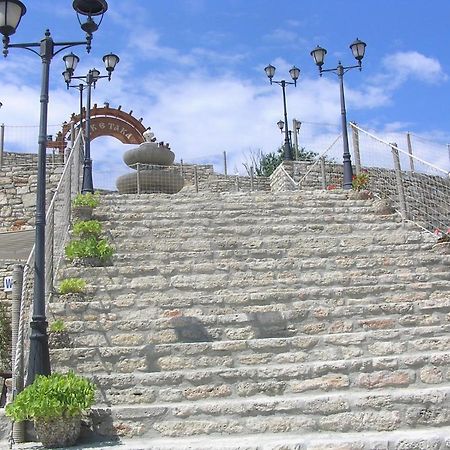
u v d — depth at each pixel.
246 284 8.23
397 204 12.02
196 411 5.52
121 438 5.46
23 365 6.01
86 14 7.05
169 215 10.45
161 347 6.48
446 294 8.10
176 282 8.19
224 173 20.47
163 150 15.85
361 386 5.80
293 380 5.87
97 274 8.36
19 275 6.27
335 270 8.81
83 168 14.35
